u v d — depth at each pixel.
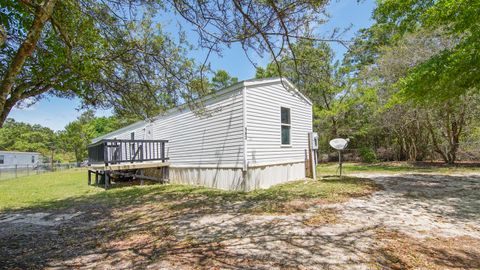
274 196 6.34
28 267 2.82
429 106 10.83
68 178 14.40
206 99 8.45
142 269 2.68
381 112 13.06
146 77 4.20
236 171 7.47
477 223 3.86
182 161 9.77
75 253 3.21
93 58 3.68
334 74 16.44
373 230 3.63
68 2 3.07
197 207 5.53
